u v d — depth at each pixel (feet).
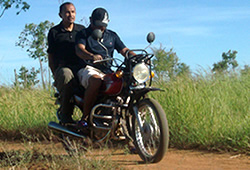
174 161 16.52
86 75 16.90
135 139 16.24
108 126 16.12
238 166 15.33
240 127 18.54
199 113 20.10
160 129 14.84
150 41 15.96
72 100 17.94
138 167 15.21
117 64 16.11
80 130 17.04
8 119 26.21
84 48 16.99
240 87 24.59
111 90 15.98
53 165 14.73
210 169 14.98
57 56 20.40
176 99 21.31
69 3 20.61
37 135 24.04
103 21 16.99
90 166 14.35
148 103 15.43
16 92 29.35
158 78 25.26
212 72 26.43
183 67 26.22
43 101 27.45
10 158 16.29
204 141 18.99
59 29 20.44
